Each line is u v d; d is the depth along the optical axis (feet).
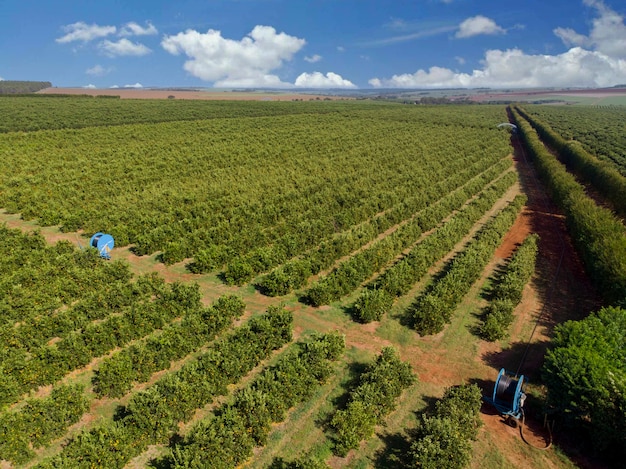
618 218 125.29
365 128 331.77
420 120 397.19
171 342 64.59
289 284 84.99
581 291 87.20
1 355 61.31
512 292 81.15
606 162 182.70
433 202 152.25
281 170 188.03
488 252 100.83
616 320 59.21
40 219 123.65
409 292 86.33
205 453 45.21
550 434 50.47
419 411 54.85
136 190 154.51
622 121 396.98
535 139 263.49
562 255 105.50
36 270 90.63
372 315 74.79
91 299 78.07
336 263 100.01
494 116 454.81
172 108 399.24
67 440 51.03
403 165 201.05
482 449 48.96
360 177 175.01
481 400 55.42
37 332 69.82
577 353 51.60
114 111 358.64
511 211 132.46
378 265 94.89
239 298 77.25
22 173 169.89
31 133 250.78
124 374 58.13
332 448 49.26
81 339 65.92
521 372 61.72
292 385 55.93
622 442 45.73
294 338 70.54
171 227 112.78
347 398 57.16
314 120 369.71
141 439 49.03
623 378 47.50
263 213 127.44
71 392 54.19
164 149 228.02
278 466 47.09
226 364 58.54
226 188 155.43
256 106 456.86
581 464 47.14
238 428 48.29
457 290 80.69
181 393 53.31
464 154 237.04
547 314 78.48
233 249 101.71
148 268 98.43
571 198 127.24
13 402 57.31
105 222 116.57
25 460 48.01
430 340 69.82
